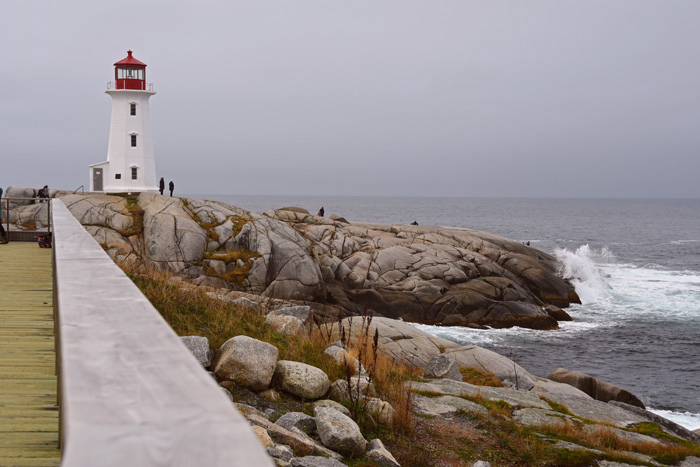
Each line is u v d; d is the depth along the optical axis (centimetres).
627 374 2794
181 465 67
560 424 1088
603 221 18225
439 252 4178
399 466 769
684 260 7644
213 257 3512
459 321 3594
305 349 1077
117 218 3775
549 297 4266
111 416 82
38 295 901
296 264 3578
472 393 1222
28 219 3962
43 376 519
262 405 856
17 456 355
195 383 97
